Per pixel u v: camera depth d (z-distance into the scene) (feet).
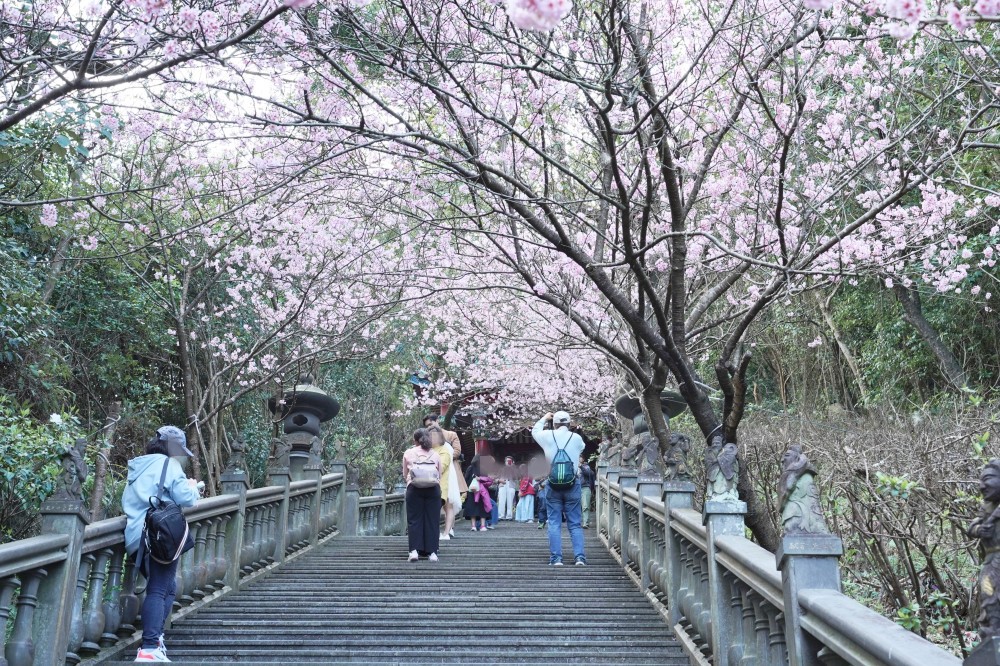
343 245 36.73
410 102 23.06
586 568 28.58
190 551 20.43
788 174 24.94
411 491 30.37
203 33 15.35
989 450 20.59
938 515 19.76
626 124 26.63
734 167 26.48
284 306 40.60
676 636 18.33
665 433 27.07
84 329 42.86
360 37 19.63
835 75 23.32
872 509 20.62
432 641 17.95
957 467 20.74
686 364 23.54
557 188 30.66
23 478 24.91
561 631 19.03
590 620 20.48
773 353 66.39
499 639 18.35
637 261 20.90
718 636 13.71
